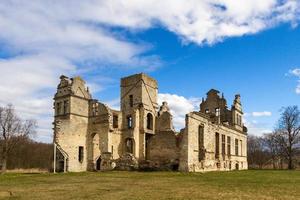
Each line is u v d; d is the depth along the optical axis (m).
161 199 19.70
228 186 27.16
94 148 58.53
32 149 95.94
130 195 21.55
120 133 59.31
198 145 52.69
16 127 67.69
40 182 31.98
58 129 54.31
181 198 20.11
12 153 81.69
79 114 58.00
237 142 69.75
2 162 66.56
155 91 63.44
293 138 84.38
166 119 60.75
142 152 57.81
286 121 85.44
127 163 54.38
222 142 61.81
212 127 57.66
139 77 60.31
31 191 24.45
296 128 84.62
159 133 56.84
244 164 73.25
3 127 66.38
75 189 25.52
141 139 58.38
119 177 37.56
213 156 57.16
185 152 49.12
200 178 35.97
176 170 52.09
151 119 61.31
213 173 45.66
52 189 25.67
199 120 53.16
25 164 92.50
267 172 49.84
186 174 42.25
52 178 36.88
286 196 21.20
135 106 59.69
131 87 60.94
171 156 54.53
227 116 69.31
